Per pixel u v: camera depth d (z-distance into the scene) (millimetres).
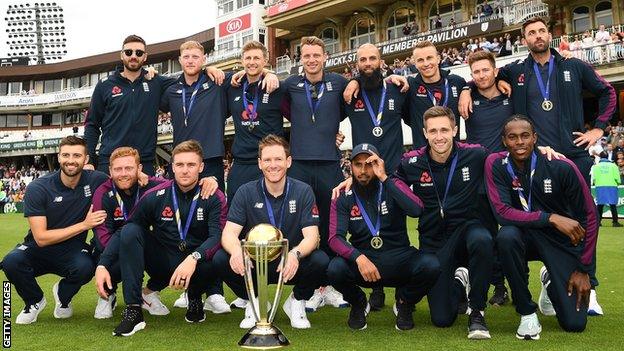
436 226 4023
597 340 3477
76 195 4391
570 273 3713
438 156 3924
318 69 5121
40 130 42531
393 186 3838
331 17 30094
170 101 5430
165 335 3734
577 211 3725
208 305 4652
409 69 19969
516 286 3553
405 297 3887
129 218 4102
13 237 12500
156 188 4191
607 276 5793
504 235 3598
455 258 3963
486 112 4934
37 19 52875
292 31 32375
